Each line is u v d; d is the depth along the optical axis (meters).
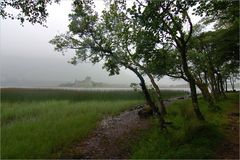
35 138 15.10
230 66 33.56
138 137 16.19
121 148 14.37
